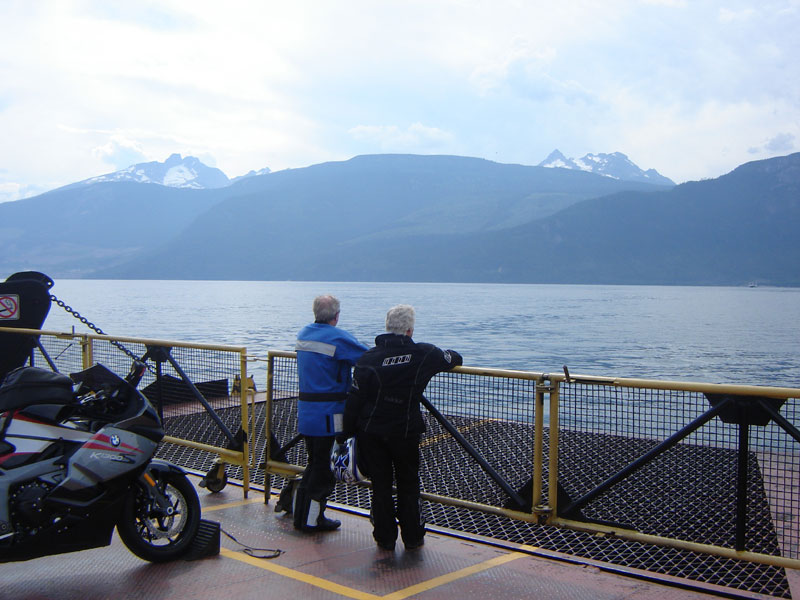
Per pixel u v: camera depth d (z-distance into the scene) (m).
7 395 4.14
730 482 6.58
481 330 52.22
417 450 5.02
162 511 4.68
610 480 4.64
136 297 122.12
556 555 4.89
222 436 7.77
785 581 4.48
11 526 3.99
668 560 4.87
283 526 5.59
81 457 4.21
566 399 4.88
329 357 5.30
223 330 46.94
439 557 4.89
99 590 4.34
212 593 4.28
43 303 8.25
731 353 36.34
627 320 67.50
